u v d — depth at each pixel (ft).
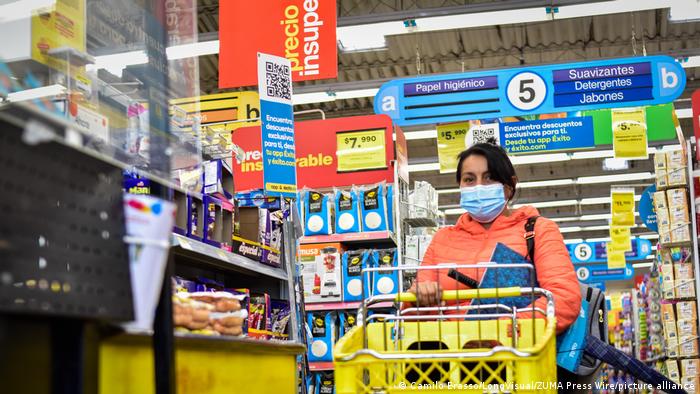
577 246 75.05
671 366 26.73
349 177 25.67
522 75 31.55
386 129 25.75
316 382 22.85
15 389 4.05
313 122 26.21
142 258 4.68
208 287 12.97
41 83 7.32
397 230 23.36
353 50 42.68
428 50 47.24
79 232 4.30
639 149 37.37
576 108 31.12
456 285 9.51
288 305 16.52
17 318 4.09
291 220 17.17
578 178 61.93
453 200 76.89
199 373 6.48
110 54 7.75
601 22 44.16
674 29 45.29
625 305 58.95
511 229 9.57
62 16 7.59
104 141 6.44
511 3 28.37
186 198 11.99
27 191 3.97
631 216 55.21
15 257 3.83
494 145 9.99
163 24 7.79
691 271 26.09
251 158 25.57
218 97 29.12
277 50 23.06
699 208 25.13
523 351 6.94
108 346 5.21
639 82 30.86
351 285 22.66
